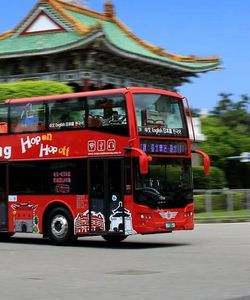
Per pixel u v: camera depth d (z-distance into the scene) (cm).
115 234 1697
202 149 4059
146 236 2162
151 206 1692
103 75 3628
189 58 4319
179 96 1830
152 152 1712
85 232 1756
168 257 1459
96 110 1750
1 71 3678
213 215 2828
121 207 1691
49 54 3438
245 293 963
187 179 1803
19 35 3656
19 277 1165
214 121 4516
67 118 1808
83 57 3447
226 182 4038
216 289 1001
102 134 1731
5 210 1927
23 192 1888
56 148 1823
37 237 2234
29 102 1895
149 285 1052
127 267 1291
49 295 972
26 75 3619
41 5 3572
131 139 1670
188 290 995
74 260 1434
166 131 1762
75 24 3500
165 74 4241
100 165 1731
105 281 1105
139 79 4022
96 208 1738
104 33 3281
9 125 1933
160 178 1727
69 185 1792
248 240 1892
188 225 1784
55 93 2823
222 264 1306
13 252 1633
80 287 1044
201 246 1717
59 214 1816
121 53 3512
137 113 1691
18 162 1906
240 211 2861
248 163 4216
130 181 1675
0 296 967
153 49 4112
